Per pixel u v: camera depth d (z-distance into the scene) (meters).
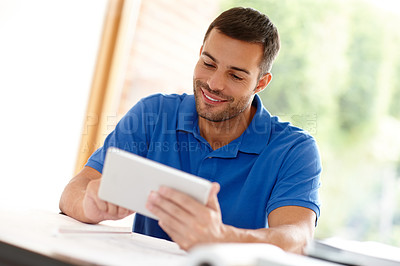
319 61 6.14
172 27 3.16
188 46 3.27
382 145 6.38
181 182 0.79
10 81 2.39
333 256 0.91
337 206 6.27
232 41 1.21
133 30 2.95
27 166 2.50
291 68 6.07
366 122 6.41
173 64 3.20
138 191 0.83
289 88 6.09
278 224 1.12
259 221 1.26
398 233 6.08
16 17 2.38
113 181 0.84
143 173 0.82
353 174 6.34
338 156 6.33
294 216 1.12
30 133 2.51
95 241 0.78
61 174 2.64
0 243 0.65
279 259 0.58
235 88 1.25
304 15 6.01
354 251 0.95
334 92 6.27
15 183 2.45
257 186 1.27
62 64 2.61
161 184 0.81
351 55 6.34
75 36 2.65
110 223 2.31
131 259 0.65
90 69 2.75
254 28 1.23
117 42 2.80
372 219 6.22
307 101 6.13
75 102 2.69
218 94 1.25
